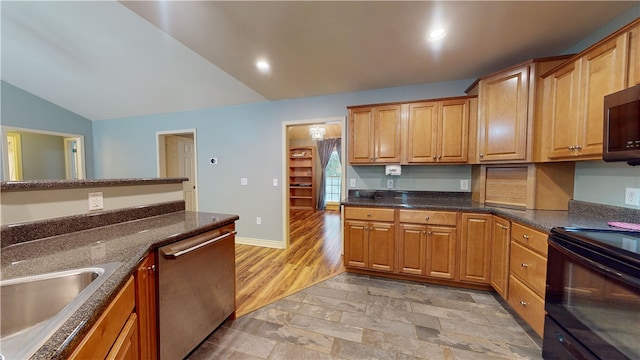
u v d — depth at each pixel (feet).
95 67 10.14
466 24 5.74
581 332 3.97
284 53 7.15
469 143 8.25
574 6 5.09
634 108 3.93
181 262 4.41
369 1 4.94
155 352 3.92
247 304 6.89
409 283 8.17
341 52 7.09
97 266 2.92
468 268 7.51
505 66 8.00
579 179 6.49
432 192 9.69
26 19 7.72
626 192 5.20
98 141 15.40
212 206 13.04
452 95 9.32
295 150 24.17
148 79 10.78
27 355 1.52
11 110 12.21
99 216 4.62
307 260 10.32
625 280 3.24
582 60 5.29
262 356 4.97
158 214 5.82
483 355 4.99
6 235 3.42
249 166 12.34
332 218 19.34
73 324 1.84
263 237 12.28
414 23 5.70
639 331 3.11
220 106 12.69
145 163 14.46
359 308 6.69
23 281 2.59
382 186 10.28
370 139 9.32
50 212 3.96
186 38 6.35
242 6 5.07
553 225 4.99
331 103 10.85
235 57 7.39
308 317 6.28
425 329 5.80
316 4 5.02
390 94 10.02
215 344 5.29
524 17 5.47
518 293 5.90
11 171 15.11
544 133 6.44
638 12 5.02
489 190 8.17
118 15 7.32
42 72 10.80
